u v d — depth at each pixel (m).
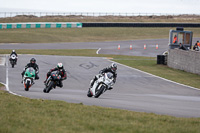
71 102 40.09
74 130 23.14
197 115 34.81
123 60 127.56
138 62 123.19
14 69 90.94
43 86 64.25
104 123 25.61
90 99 44.16
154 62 126.12
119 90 62.16
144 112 33.06
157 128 24.70
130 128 24.38
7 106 32.28
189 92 63.19
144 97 51.84
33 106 33.09
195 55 96.12
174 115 33.97
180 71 102.62
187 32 142.62
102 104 39.59
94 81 45.28
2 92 46.34
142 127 24.89
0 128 22.55
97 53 160.25
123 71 95.50
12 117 26.62
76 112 30.27
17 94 46.78
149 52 172.50
